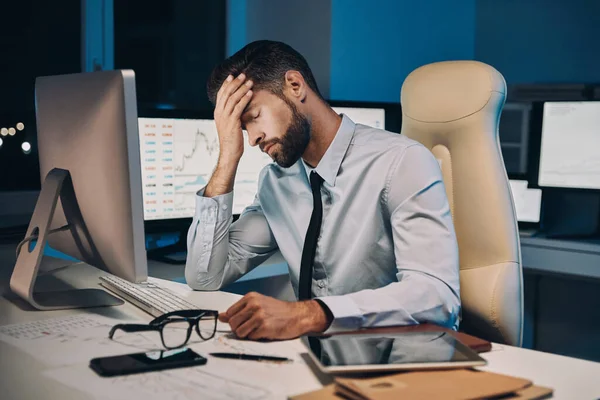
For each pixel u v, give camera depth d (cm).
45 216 142
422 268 137
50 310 139
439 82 174
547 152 290
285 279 243
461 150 170
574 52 342
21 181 240
